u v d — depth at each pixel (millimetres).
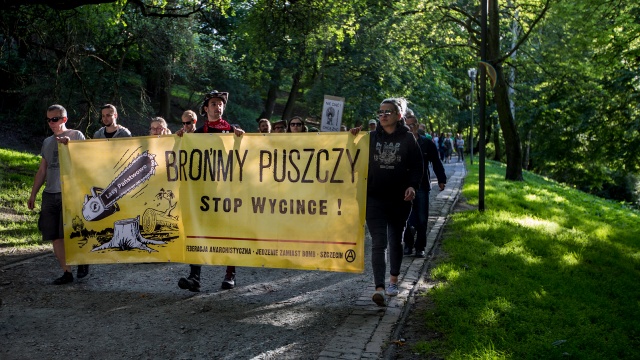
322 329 5484
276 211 6324
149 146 6699
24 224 10625
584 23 18406
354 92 30906
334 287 7012
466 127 48812
